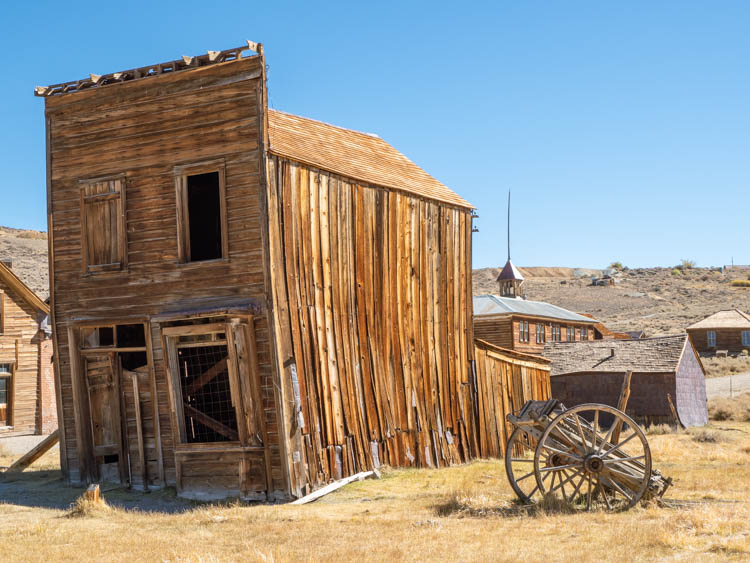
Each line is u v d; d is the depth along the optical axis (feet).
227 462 57.00
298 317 59.47
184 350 66.80
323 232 63.82
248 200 57.57
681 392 118.93
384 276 71.72
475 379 83.92
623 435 106.42
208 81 59.26
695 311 373.81
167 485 60.39
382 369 69.92
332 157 69.26
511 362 90.22
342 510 51.37
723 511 41.78
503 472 69.72
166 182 60.64
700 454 78.89
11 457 83.66
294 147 63.67
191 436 62.69
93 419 63.87
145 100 61.57
